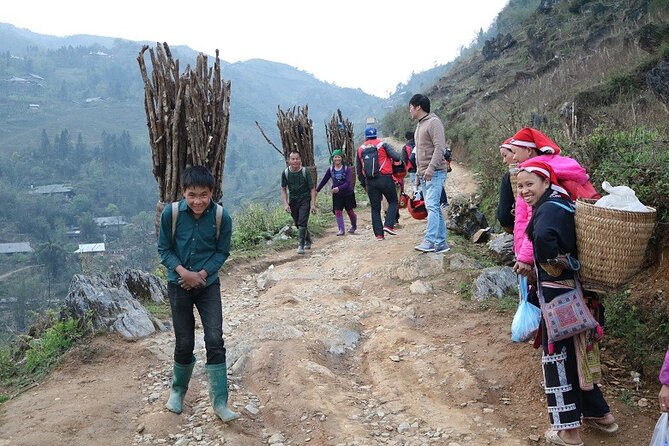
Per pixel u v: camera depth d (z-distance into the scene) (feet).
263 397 14.51
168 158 21.68
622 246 11.07
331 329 18.07
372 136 30.78
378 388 14.98
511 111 39.29
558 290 11.66
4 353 18.21
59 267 247.29
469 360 15.48
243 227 36.52
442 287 20.76
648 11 78.89
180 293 13.38
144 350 16.96
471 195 39.73
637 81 46.78
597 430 12.26
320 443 12.44
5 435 12.53
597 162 20.79
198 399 14.44
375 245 29.45
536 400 13.50
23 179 504.84
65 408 13.64
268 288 24.80
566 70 71.61
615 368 14.69
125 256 229.66
